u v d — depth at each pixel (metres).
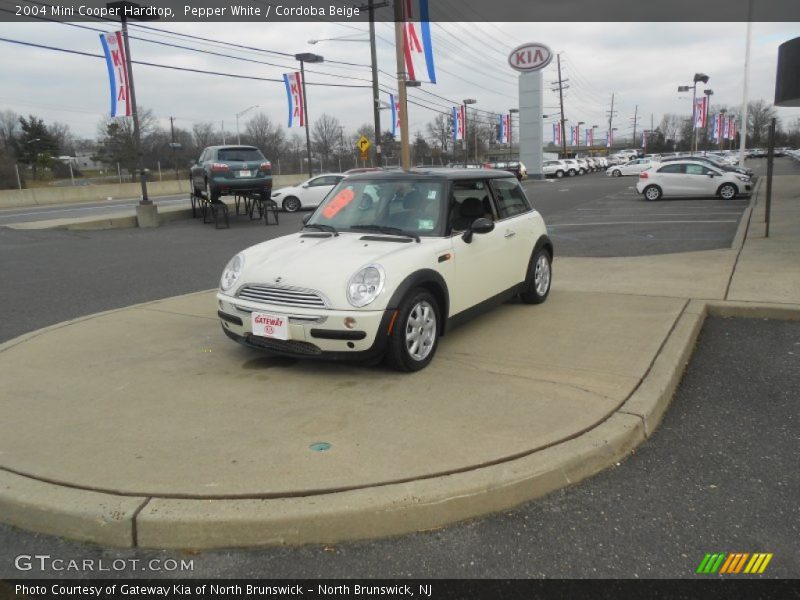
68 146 86.19
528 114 50.19
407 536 2.97
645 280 8.08
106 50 18.30
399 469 3.28
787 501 3.22
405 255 4.82
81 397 4.45
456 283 5.34
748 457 3.68
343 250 4.97
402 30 14.81
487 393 4.35
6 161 45.75
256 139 74.56
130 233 17.05
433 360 5.10
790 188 23.97
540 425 3.79
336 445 3.58
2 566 2.83
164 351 5.51
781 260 8.88
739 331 6.13
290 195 23.64
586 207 21.80
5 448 3.64
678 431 4.04
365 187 5.85
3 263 11.65
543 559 2.79
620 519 3.08
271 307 4.68
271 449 3.55
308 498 3.02
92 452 3.56
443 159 72.12
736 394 4.62
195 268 10.98
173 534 2.92
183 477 3.25
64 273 10.52
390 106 34.22
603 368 4.80
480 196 6.05
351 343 4.50
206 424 3.92
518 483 3.18
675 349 5.19
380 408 4.12
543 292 7.10
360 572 2.74
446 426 3.81
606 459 3.56
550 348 5.34
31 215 24.47
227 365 5.09
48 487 3.19
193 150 76.06
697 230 13.41
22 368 5.11
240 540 2.90
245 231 17.36
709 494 3.29
